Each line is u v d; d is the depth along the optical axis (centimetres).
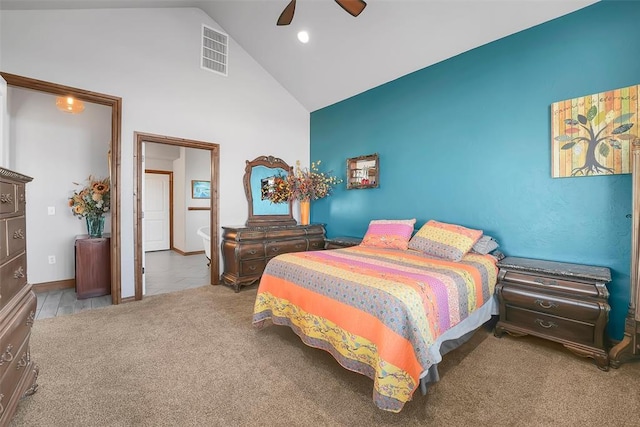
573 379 185
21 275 156
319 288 199
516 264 239
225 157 410
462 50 305
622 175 220
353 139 430
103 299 337
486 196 293
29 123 355
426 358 149
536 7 246
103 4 297
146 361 203
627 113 216
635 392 171
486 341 239
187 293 364
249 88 433
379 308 161
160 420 148
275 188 457
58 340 233
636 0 213
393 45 328
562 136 245
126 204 329
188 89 374
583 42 235
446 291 189
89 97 304
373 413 153
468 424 146
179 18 366
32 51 273
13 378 138
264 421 147
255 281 413
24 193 162
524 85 266
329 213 472
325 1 307
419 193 349
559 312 214
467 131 306
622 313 221
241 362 203
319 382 181
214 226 402
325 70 404
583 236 238
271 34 381
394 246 310
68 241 383
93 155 400
